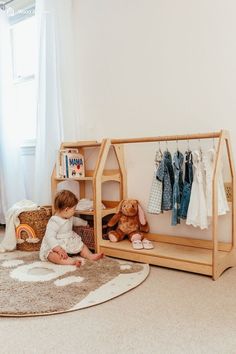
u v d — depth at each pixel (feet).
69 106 8.57
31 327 4.20
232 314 4.40
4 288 5.26
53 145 8.73
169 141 7.22
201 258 5.96
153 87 7.41
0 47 9.92
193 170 6.13
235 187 6.23
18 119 10.37
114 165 8.16
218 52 6.48
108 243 7.17
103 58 8.23
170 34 7.07
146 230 7.50
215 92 6.57
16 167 10.14
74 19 8.70
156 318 4.33
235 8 6.23
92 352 3.63
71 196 7.00
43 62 8.70
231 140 6.41
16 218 7.76
